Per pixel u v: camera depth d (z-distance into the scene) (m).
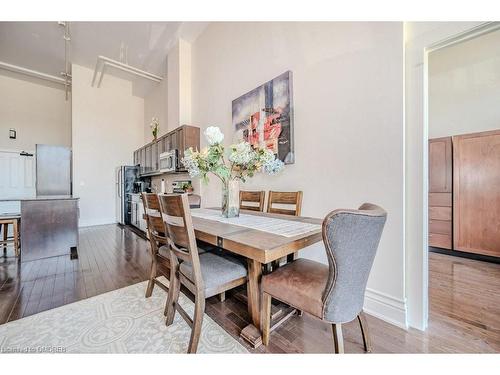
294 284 1.16
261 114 2.58
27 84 5.61
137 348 1.32
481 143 2.85
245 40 2.89
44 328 1.50
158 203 1.60
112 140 5.90
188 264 1.44
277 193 2.18
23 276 2.39
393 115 1.58
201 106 3.78
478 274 2.40
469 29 1.31
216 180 3.45
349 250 0.93
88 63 5.04
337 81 1.90
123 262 2.83
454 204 3.03
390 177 1.60
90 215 5.53
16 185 5.41
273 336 1.41
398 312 1.55
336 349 1.05
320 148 2.04
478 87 3.00
